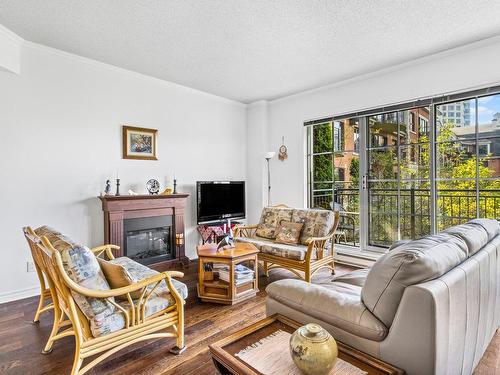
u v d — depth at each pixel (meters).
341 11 2.42
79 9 2.39
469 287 1.39
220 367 1.28
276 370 1.09
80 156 3.34
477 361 1.68
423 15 2.48
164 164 4.12
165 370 1.81
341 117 4.17
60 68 3.19
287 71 3.73
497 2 2.30
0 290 2.84
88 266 1.64
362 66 3.58
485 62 2.95
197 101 4.53
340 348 1.23
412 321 1.14
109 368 1.83
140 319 1.83
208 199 4.46
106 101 3.54
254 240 3.73
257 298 2.94
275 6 2.35
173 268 3.92
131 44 3.00
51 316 2.54
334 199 4.41
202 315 2.56
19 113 2.93
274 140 5.03
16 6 2.34
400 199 3.73
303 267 3.12
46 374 1.78
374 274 1.30
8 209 2.88
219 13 2.44
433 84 3.29
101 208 3.50
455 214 3.30
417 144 3.56
